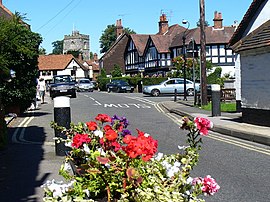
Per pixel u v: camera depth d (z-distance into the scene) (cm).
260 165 980
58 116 1085
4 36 1825
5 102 2125
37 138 1455
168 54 6912
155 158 502
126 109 2719
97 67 11562
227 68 6300
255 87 1619
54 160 1055
